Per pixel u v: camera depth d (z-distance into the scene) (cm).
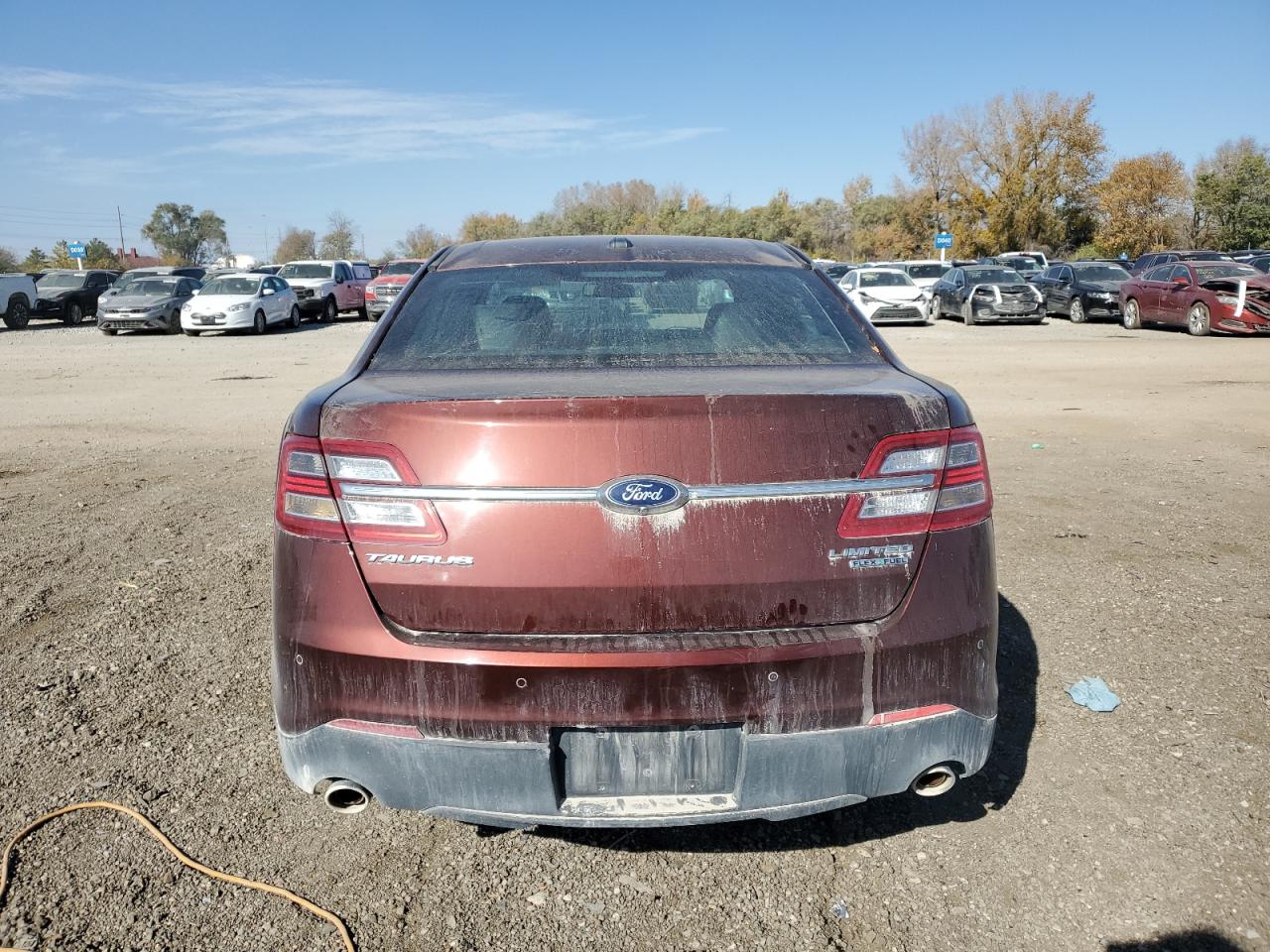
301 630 235
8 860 271
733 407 228
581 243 363
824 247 8044
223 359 1736
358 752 233
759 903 256
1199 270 2055
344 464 232
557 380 255
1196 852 271
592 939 244
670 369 271
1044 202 6109
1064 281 2577
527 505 224
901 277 2531
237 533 585
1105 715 348
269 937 244
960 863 271
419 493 227
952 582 238
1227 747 324
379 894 260
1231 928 242
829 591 230
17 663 396
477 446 225
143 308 2362
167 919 249
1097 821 287
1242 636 413
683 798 232
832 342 298
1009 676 381
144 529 594
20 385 1342
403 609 229
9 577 500
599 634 226
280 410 1094
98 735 339
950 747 240
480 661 223
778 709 226
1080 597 462
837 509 230
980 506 245
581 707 224
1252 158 5631
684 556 225
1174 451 809
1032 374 1370
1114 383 1262
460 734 228
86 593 478
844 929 246
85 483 722
